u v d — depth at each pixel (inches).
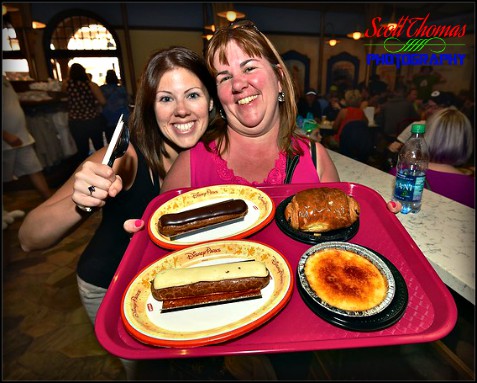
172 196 53.9
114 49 292.0
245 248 39.0
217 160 58.7
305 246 42.8
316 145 62.6
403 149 66.5
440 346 47.5
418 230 50.6
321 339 29.0
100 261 55.7
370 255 37.4
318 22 347.6
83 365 83.4
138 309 32.2
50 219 44.3
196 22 309.7
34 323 97.0
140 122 55.4
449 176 74.4
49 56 272.4
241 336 29.4
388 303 31.1
